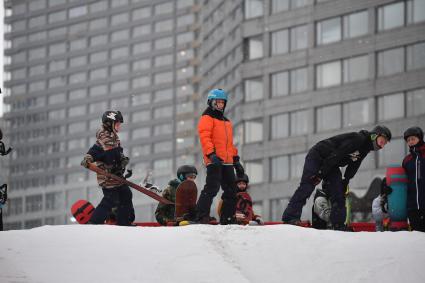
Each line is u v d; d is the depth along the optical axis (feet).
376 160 253.44
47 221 629.10
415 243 39.55
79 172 627.87
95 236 39.81
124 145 614.34
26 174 653.71
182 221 47.83
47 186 638.53
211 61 376.27
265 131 289.12
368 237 40.57
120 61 635.25
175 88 602.85
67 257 37.19
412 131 48.14
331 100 272.51
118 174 48.26
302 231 40.52
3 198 48.73
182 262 36.65
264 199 286.05
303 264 37.52
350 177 48.44
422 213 47.91
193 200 49.14
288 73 285.43
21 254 37.50
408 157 48.91
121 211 48.52
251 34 297.53
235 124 310.45
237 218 54.54
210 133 47.44
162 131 598.75
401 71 258.57
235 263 37.09
